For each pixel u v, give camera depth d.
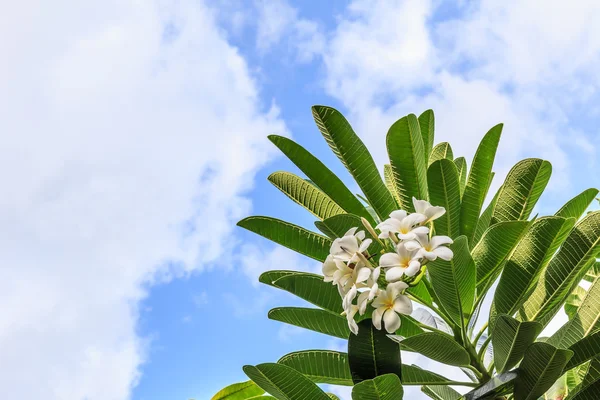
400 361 1.64
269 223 1.83
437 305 1.87
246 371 1.64
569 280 1.77
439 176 1.78
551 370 1.58
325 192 1.88
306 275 1.76
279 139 1.83
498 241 1.72
